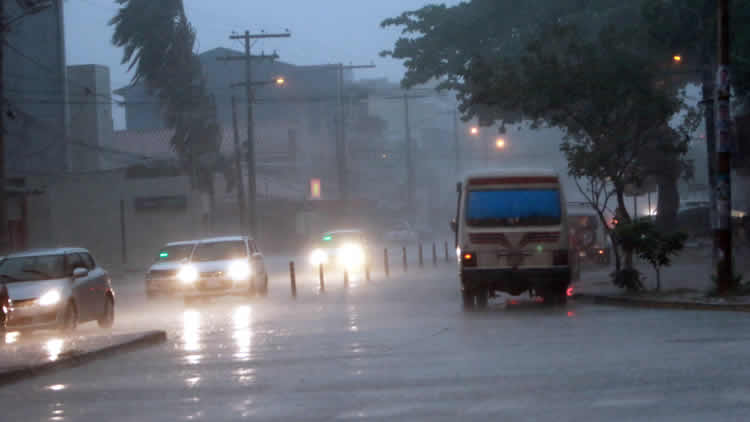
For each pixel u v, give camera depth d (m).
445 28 59.69
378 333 20.23
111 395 12.89
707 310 23.12
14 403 12.59
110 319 26.42
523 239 25.48
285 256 79.00
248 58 66.75
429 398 11.59
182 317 28.39
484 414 10.42
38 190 60.81
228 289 33.09
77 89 79.00
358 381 13.23
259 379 13.77
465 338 18.52
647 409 10.32
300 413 10.89
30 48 67.12
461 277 25.92
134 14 76.75
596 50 31.53
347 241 53.97
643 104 30.41
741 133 46.19
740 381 11.86
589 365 13.82
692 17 39.34
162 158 84.75
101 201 69.75
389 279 42.97
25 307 22.50
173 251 37.66
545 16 54.66
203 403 11.88
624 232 27.70
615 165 30.77
